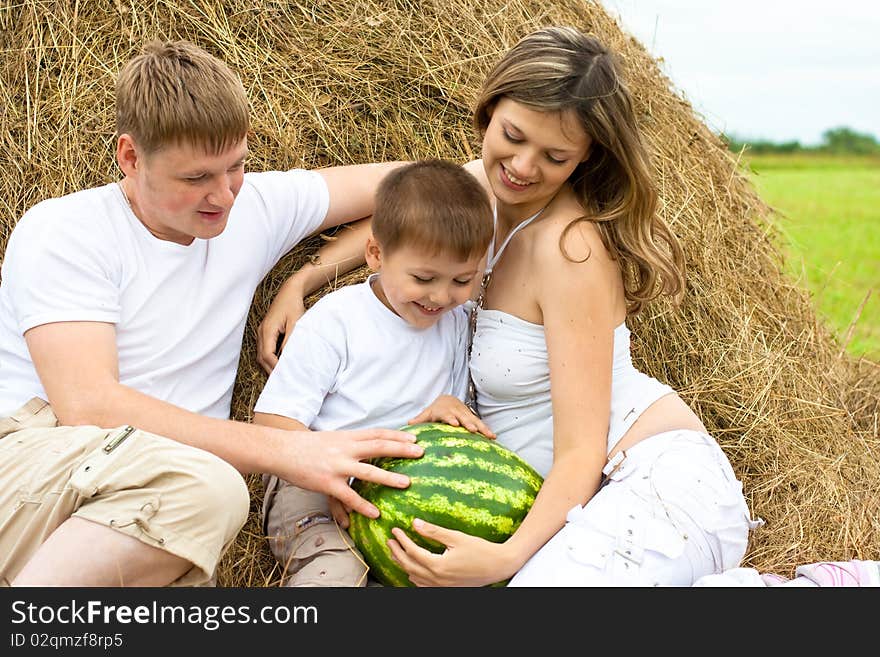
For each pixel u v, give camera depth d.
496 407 2.91
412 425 2.71
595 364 2.70
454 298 2.73
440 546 2.47
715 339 3.73
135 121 2.50
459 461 2.56
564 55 2.60
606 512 2.54
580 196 2.85
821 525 3.40
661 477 2.62
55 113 3.33
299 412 2.76
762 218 4.43
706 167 4.11
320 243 3.39
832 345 4.55
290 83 3.56
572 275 2.69
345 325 2.82
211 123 2.47
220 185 2.58
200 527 2.29
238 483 2.35
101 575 2.21
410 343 2.85
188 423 2.49
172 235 2.76
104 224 2.68
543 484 2.63
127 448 2.29
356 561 2.61
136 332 2.71
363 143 3.60
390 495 2.52
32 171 3.28
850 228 9.27
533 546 2.52
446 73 3.73
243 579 2.87
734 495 2.70
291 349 2.82
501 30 3.89
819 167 12.34
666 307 3.64
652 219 2.86
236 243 2.91
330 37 3.64
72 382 2.48
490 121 2.81
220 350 2.88
